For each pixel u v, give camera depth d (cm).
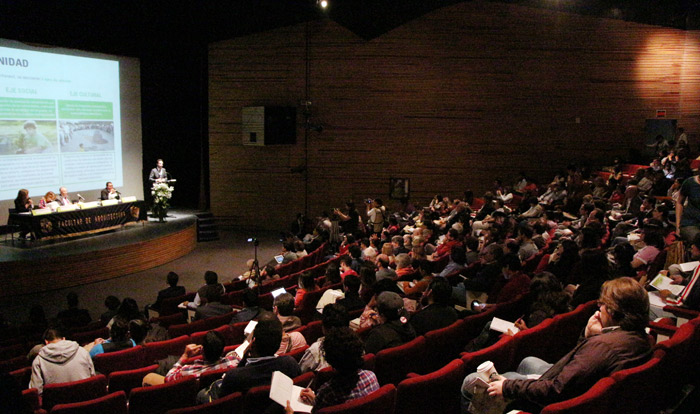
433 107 1534
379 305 398
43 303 976
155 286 1079
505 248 715
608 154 1484
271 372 324
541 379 262
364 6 1395
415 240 866
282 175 1625
